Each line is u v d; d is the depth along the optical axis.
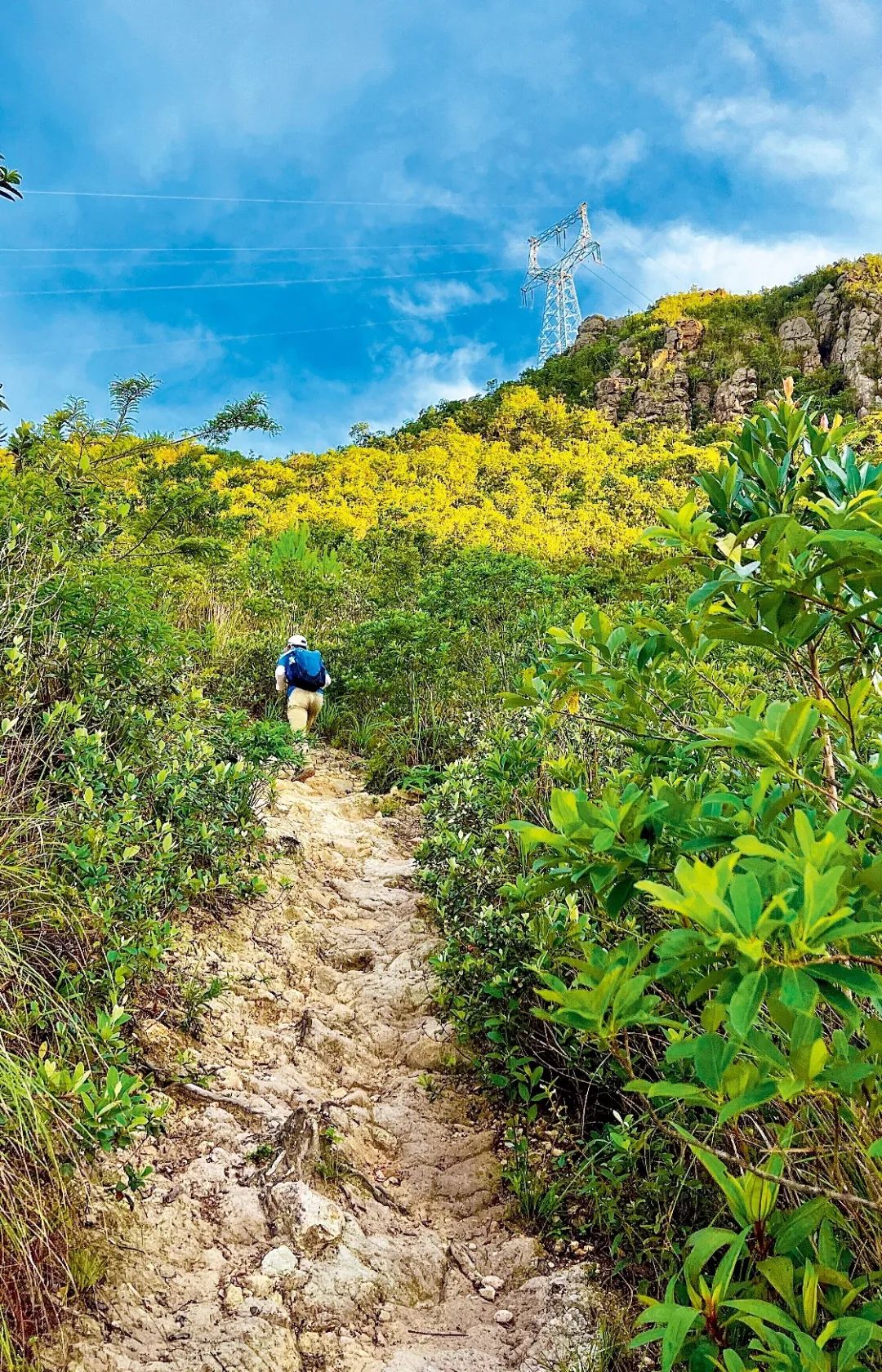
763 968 1.13
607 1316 2.42
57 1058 2.32
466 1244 2.85
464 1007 3.71
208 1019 3.52
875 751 2.10
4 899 2.88
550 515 26.27
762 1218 1.56
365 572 13.84
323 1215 2.64
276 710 8.50
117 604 4.46
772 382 51.31
